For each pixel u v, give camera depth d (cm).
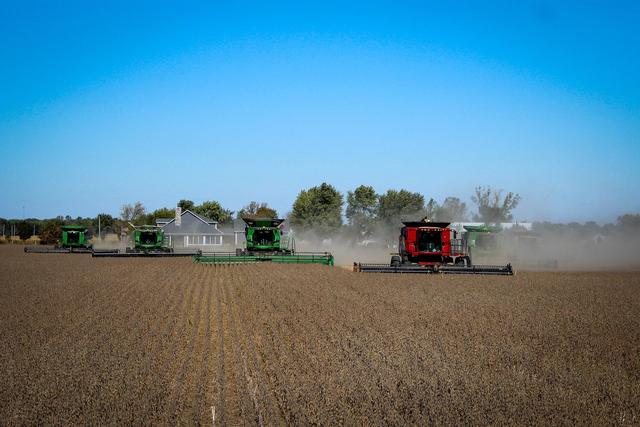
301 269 4731
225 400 1225
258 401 1209
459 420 1095
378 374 1389
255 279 3875
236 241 11119
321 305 2581
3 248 10025
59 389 1272
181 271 4616
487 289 3247
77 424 1080
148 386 1295
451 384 1313
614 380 1360
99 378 1358
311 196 10450
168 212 13825
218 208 15150
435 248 4119
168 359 1551
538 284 3544
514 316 2277
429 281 3681
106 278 4038
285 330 1958
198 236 10319
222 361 1533
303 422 1087
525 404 1184
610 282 3703
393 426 1067
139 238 6538
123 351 1641
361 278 3884
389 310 2427
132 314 2353
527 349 1673
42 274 4400
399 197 10075
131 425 1080
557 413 1136
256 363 1509
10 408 1158
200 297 2916
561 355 1606
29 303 2708
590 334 1914
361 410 1145
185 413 1150
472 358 1559
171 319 2216
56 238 11588
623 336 1884
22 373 1400
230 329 1988
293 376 1367
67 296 2986
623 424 1087
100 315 2322
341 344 1720
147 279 3944
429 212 10100
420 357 1557
